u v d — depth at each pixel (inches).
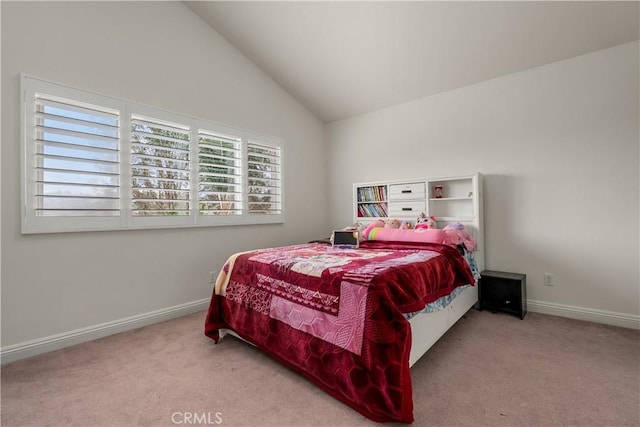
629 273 96.1
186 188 116.3
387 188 146.2
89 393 63.7
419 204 134.0
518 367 72.0
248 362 77.5
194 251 119.0
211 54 125.4
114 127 96.4
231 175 130.0
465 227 119.3
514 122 116.8
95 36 93.7
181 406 59.2
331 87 148.6
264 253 95.8
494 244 122.0
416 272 71.0
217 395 62.9
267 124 147.9
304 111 169.3
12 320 79.0
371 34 112.3
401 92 140.3
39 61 83.2
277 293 76.8
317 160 177.0
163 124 109.2
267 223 146.8
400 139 149.7
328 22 111.4
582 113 103.3
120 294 98.7
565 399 59.4
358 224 136.2
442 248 97.1
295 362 69.4
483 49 108.7
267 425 53.8
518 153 116.0
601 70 99.9
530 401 58.9
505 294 111.3
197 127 119.3
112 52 97.3
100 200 94.4
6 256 78.3
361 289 60.4
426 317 74.0
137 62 103.1
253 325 81.4
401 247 104.8
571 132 105.3
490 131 122.4
